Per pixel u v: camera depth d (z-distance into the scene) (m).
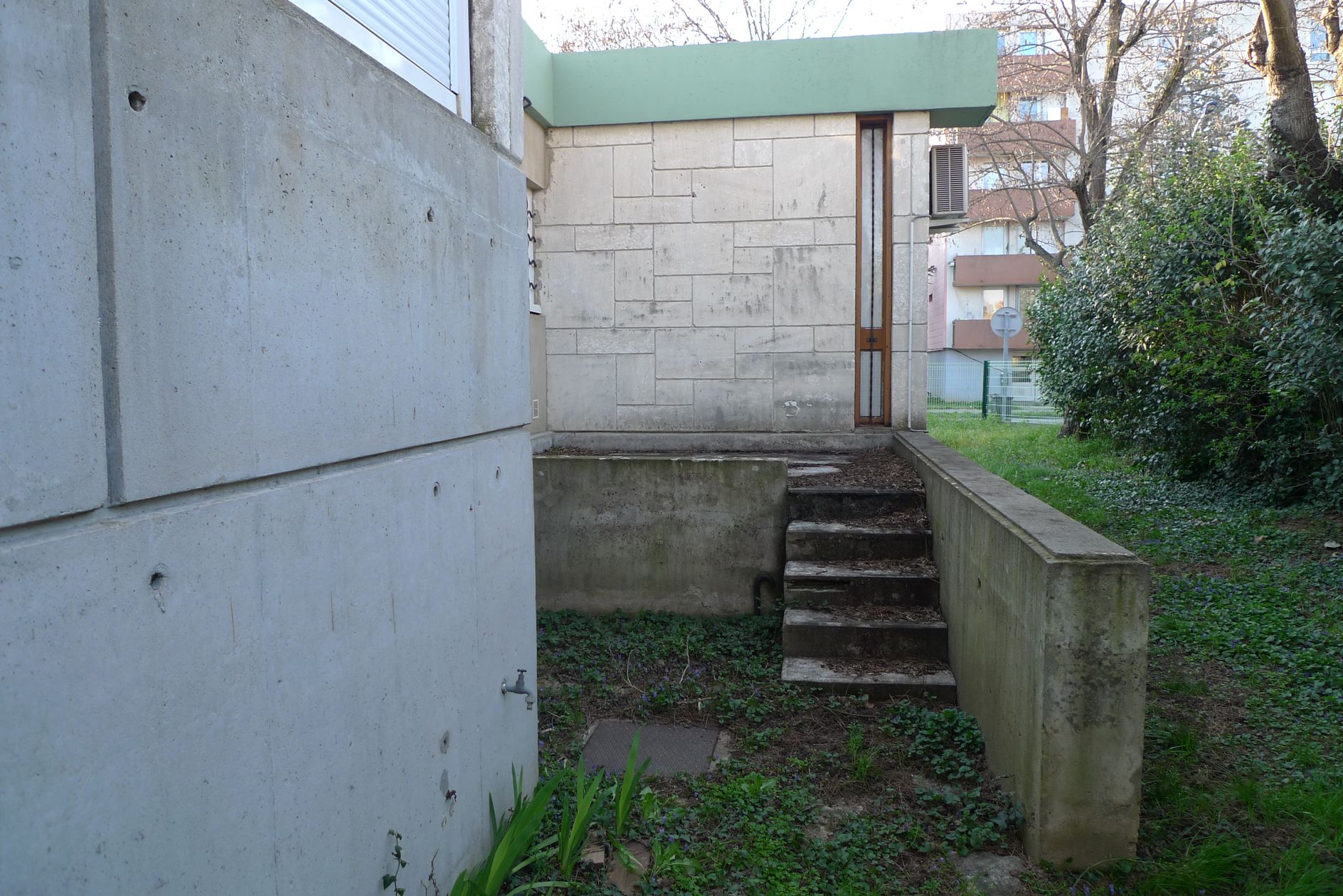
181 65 1.53
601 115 7.90
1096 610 3.00
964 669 4.41
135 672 1.42
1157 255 8.98
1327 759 3.75
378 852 2.22
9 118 1.20
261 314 1.75
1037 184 18.48
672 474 6.25
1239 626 5.28
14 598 1.20
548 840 3.04
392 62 2.60
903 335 7.90
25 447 1.22
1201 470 9.58
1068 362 12.32
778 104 7.73
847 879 3.05
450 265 2.69
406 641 2.39
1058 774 3.05
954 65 7.54
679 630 5.89
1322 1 12.95
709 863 3.16
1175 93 15.65
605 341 8.13
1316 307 6.89
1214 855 3.04
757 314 7.95
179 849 1.52
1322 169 7.80
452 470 2.71
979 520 4.09
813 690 4.70
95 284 1.36
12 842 1.20
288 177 1.84
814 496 6.11
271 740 1.79
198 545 1.57
